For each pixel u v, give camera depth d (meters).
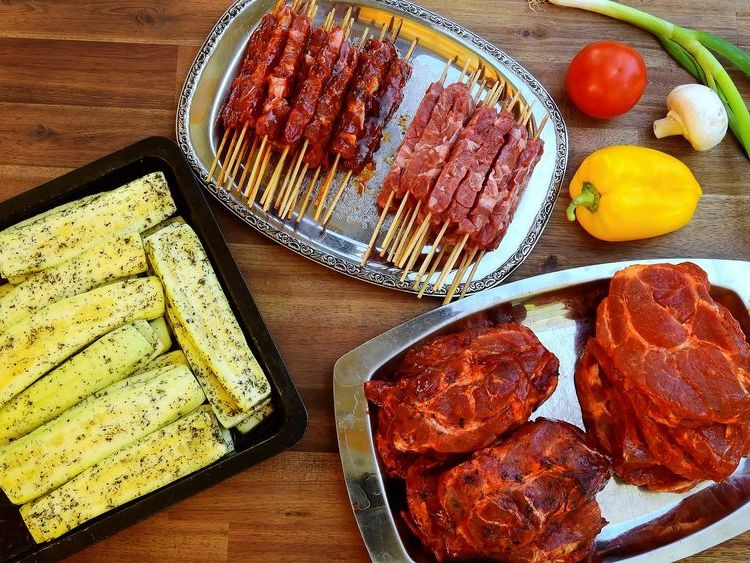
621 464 0.59
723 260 0.64
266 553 0.60
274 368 0.57
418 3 0.69
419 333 0.61
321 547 0.61
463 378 0.56
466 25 0.70
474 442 0.55
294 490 0.61
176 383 0.55
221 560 0.60
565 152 0.66
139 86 0.66
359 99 0.60
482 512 0.53
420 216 0.62
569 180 0.68
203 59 0.65
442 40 0.68
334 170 0.64
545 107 0.67
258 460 0.55
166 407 0.55
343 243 0.64
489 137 0.60
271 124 0.60
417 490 0.56
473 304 0.61
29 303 0.56
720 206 0.68
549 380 0.57
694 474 0.57
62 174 0.65
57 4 0.67
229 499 0.61
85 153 0.65
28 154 0.65
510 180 0.60
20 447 0.54
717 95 0.65
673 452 0.57
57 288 0.56
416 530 0.58
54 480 0.54
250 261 0.64
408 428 0.55
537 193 0.66
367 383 0.59
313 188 0.65
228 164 0.63
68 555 0.53
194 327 0.56
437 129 0.60
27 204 0.58
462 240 0.61
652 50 0.70
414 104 0.67
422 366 0.59
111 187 0.61
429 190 0.60
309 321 0.64
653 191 0.62
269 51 0.61
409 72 0.63
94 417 0.54
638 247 0.67
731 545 0.61
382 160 0.66
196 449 0.55
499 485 0.53
